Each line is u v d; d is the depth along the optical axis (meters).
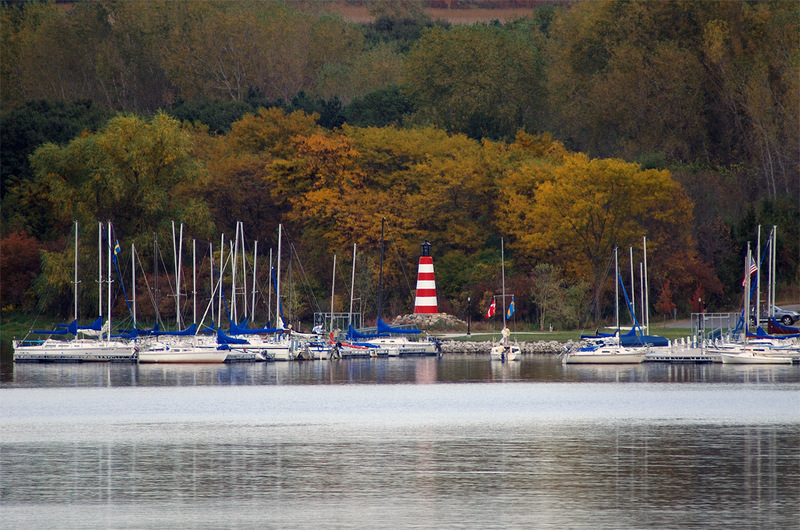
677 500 157.50
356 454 197.38
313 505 155.50
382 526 144.12
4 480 173.88
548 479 172.75
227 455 196.75
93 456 196.25
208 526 144.50
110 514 151.12
